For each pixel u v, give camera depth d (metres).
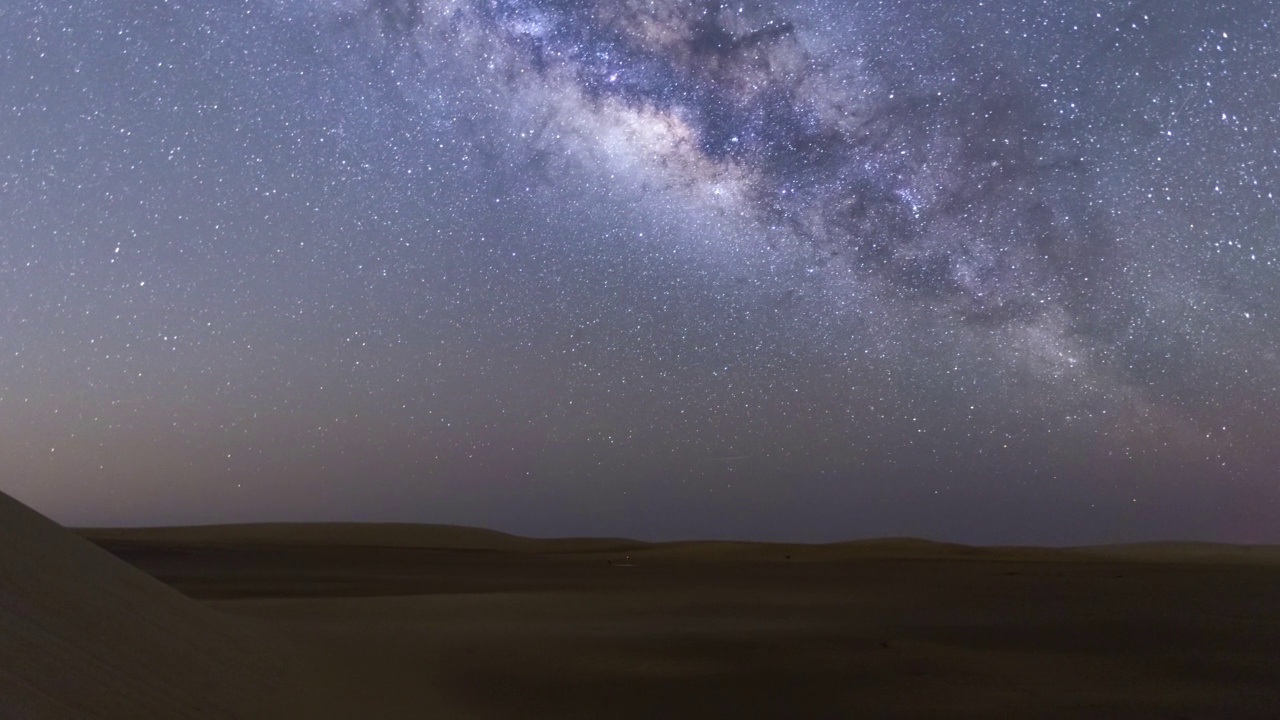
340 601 19.22
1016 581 29.64
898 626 16.95
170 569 31.14
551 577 30.56
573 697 10.34
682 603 20.75
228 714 7.33
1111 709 10.36
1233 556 53.62
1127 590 25.86
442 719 8.87
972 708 10.34
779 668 12.46
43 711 5.41
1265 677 12.38
